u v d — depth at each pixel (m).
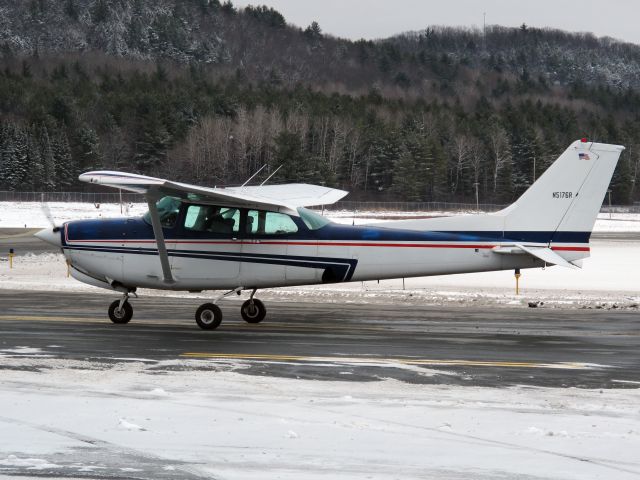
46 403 33.03
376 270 55.72
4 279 95.81
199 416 31.42
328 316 64.06
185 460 26.58
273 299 76.81
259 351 45.72
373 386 36.78
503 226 55.66
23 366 40.19
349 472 25.55
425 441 28.62
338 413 32.06
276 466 26.05
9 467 25.88
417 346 48.28
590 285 95.56
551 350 47.44
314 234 55.62
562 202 55.16
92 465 26.11
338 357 44.00
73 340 48.72
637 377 39.53
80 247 56.78
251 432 29.48
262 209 55.72
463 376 39.28
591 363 43.19
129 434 29.19
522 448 27.97
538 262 55.78
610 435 29.48
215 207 55.91
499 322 60.81
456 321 61.25
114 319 57.38
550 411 32.72
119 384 36.47
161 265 55.03
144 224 56.50
